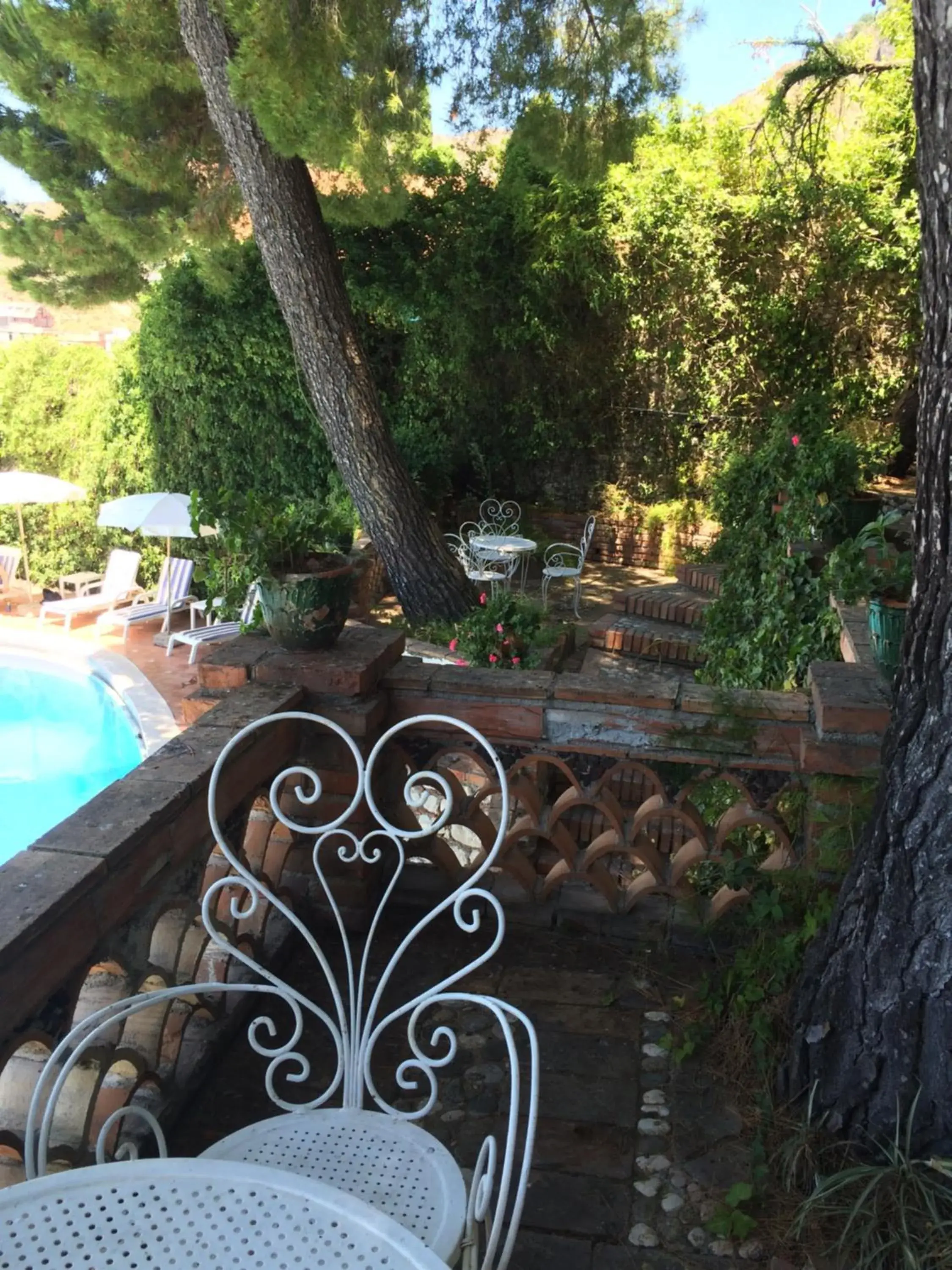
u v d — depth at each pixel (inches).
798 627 207.9
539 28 300.8
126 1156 69.2
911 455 428.1
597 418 463.8
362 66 251.3
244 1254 43.6
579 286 438.6
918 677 66.9
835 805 93.6
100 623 433.4
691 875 115.6
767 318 425.4
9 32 311.0
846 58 294.8
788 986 88.0
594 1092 85.0
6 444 498.6
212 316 450.9
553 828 107.9
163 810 71.7
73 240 374.9
